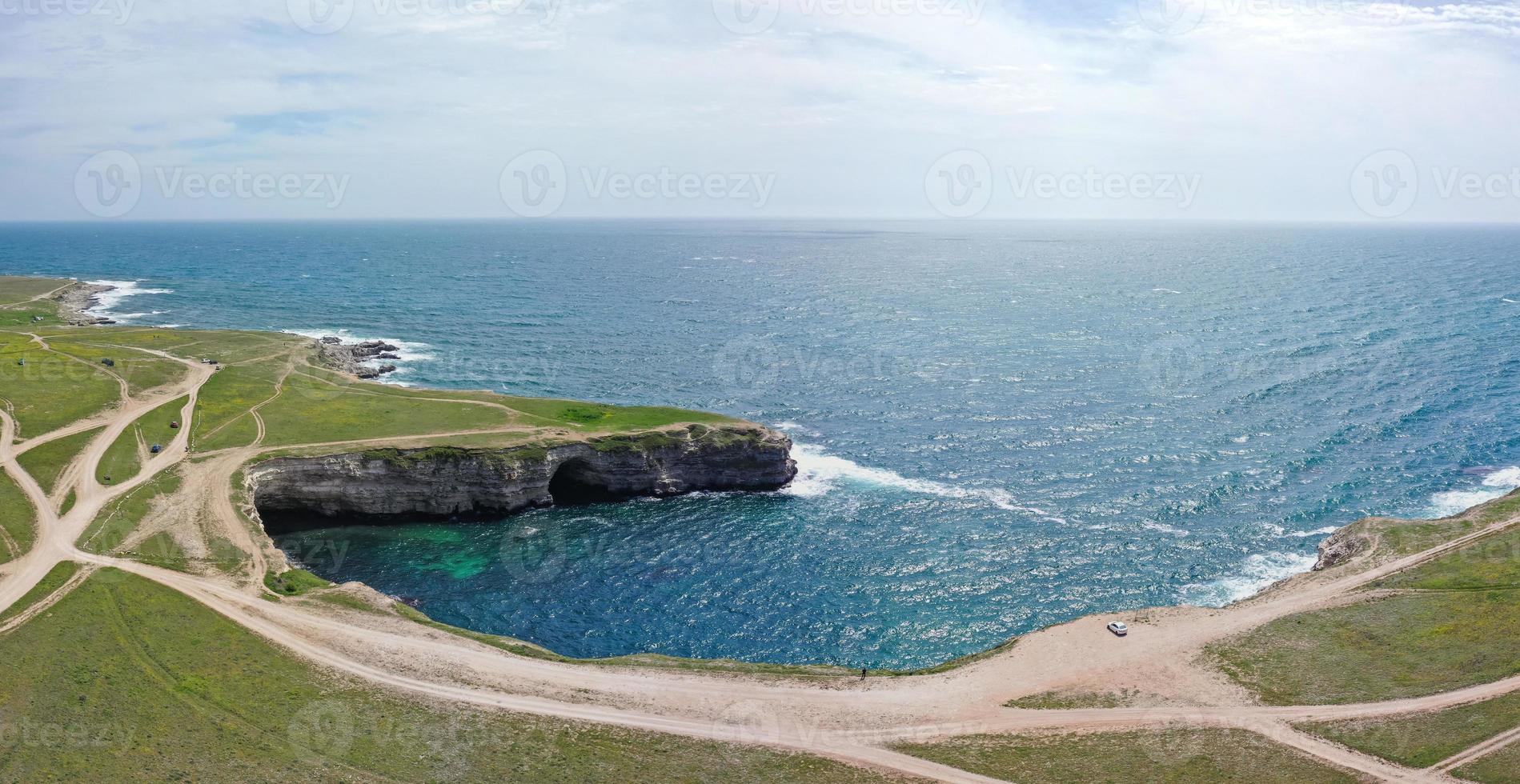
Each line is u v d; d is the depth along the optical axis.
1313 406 142.25
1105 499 109.31
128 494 95.56
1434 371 159.88
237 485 99.94
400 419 122.06
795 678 70.56
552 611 85.75
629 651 79.25
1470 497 108.19
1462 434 128.38
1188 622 77.81
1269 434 130.12
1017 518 105.00
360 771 56.88
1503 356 169.75
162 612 73.88
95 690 62.25
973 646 80.25
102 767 54.62
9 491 93.81
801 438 132.62
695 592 89.31
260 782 55.06
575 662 72.69
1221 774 57.56
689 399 152.00
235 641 71.19
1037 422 137.50
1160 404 145.00
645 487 114.06
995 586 90.00
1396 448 123.75
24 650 65.69
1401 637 72.06
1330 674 68.12
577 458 113.12
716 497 113.69
